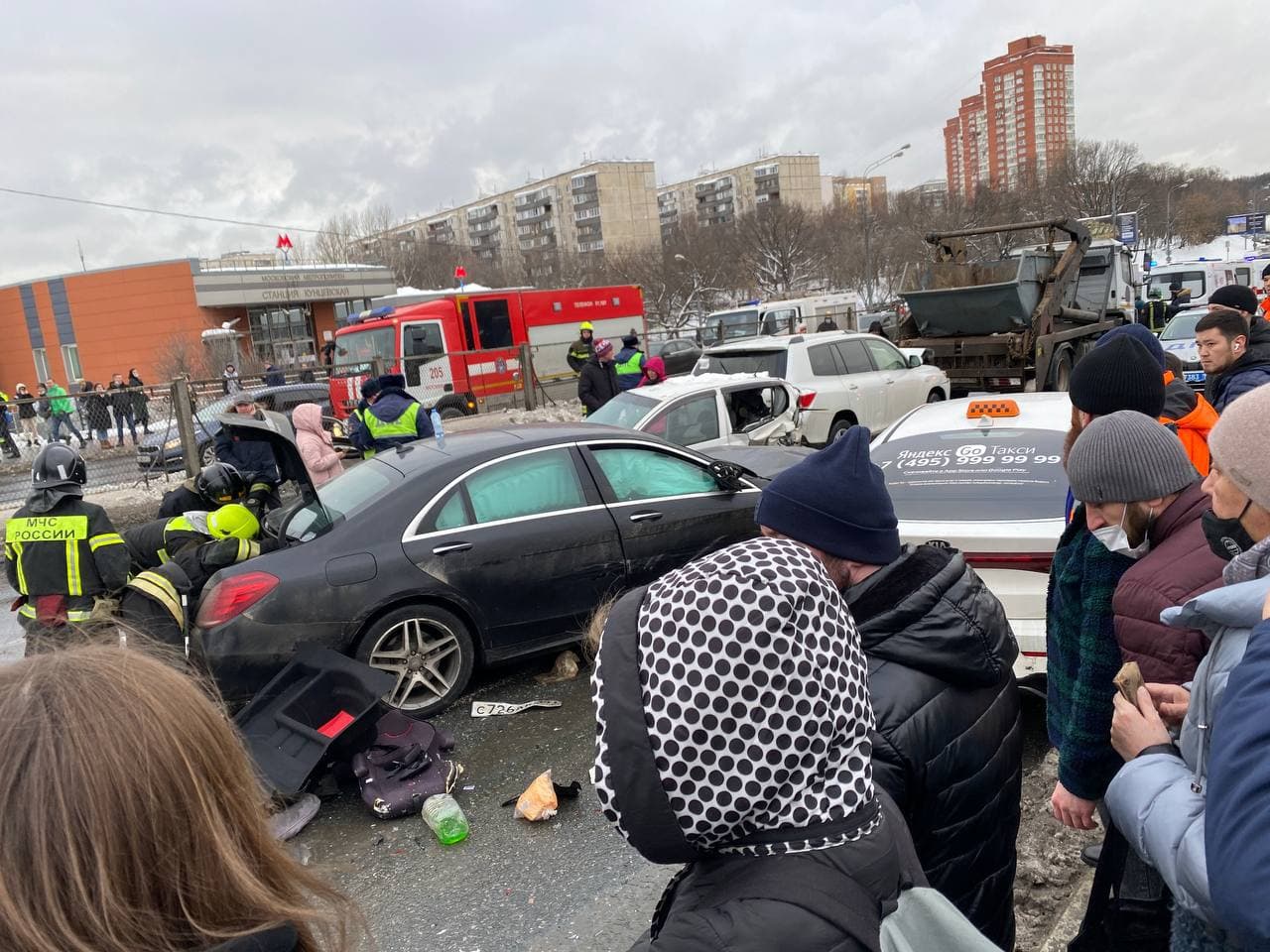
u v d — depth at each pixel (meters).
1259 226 57.56
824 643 1.09
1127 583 1.92
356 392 15.73
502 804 3.87
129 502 11.35
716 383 8.59
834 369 11.23
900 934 1.07
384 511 4.71
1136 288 18.48
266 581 4.38
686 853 1.07
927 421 4.84
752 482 6.00
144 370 40.62
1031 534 3.61
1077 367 2.65
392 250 59.12
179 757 0.78
